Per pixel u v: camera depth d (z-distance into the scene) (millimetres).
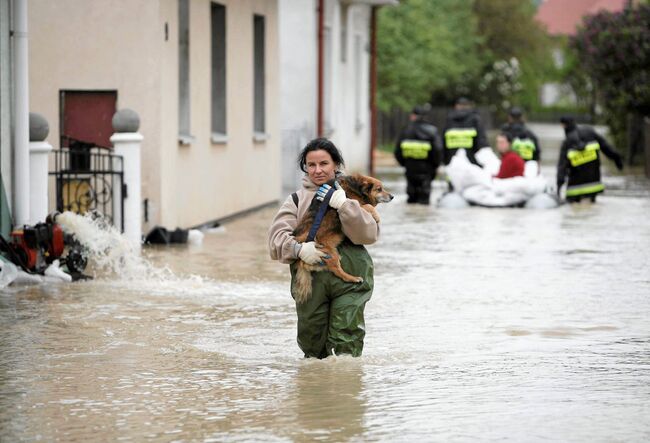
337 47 75875
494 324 24516
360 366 20016
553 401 17703
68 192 36406
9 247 29844
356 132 85125
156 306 26578
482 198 55531
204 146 44719
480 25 163000
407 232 44000
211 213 46000
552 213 52156
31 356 21109
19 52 30891
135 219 36594
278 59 57219
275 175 57062
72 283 30000
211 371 19859
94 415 16984
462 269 33375
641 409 17188
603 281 30969
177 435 15914
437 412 17047
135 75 38938
